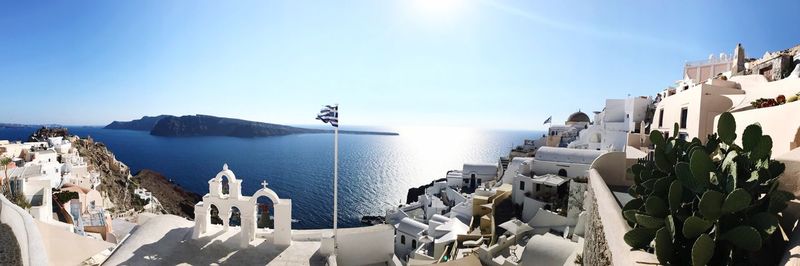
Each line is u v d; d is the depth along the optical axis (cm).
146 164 15988
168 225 2103
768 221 593
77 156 7225
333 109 2022
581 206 2761
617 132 4409
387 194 10331
